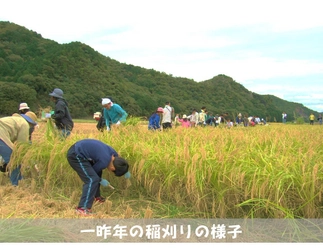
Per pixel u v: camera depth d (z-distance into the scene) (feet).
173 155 19.08
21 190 20.15
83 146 16.61
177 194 17.81
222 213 15.94
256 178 15.67
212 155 18.08
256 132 31.48
